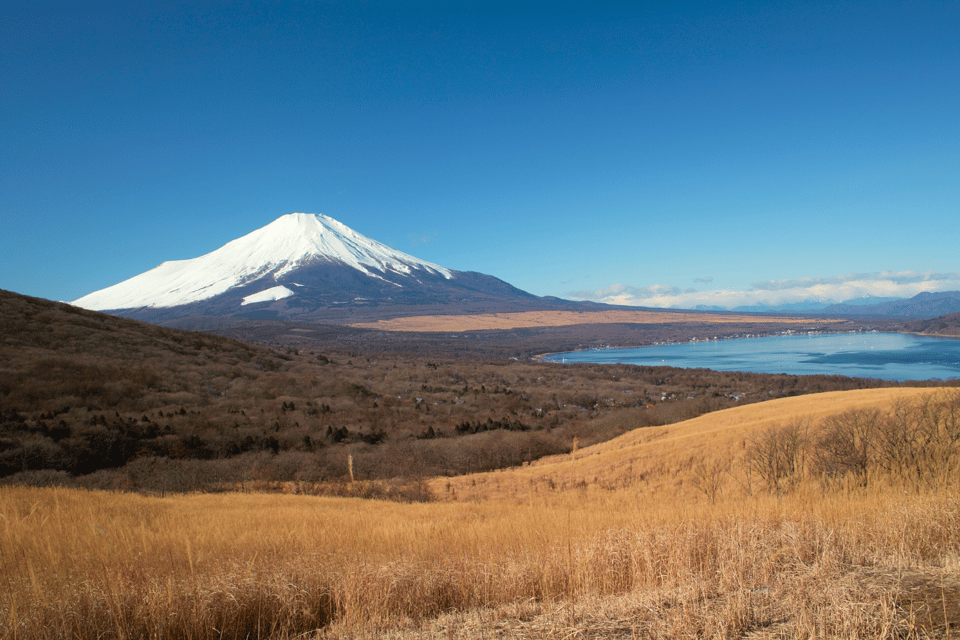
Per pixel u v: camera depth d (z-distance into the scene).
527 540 7.98
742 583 4.79
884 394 46.81
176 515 15.73
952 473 12.71
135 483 33.62
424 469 43.78
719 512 8.50
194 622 4.70
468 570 6.08
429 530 9.85
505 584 5.70
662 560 5.73
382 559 6.48
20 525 8.39
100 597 4.83
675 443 41.66
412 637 4.59
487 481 38.44
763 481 28.16
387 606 5.27
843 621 3.64
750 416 47.81
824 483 12.93
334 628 4.87
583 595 5.29
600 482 36.41
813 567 5.05
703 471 33.34
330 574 5.83
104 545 7.01
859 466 21.47
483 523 11.62
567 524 9.33
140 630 4.69
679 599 4.55
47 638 4.36
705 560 5.86
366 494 32.81
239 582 5.35
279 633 4.86
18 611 4.57
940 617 3.61
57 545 7.07
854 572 4.92
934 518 6.11
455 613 5.27
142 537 7.92
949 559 4.93
